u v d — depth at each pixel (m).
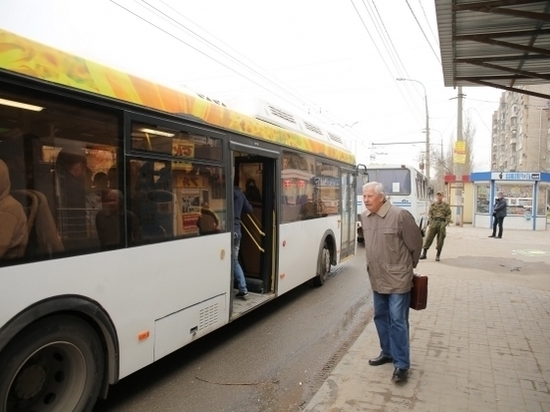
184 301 4.33
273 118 6.71
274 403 3.88
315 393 3.99
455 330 5.56
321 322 6.30
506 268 10.54
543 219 22.42
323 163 8.46
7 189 2.77
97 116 3.40
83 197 3.26
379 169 16.27
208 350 5.17
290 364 4.75
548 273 9.87
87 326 3.29
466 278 9.21
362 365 4.43
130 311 3.65
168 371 4.55
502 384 3.96
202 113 4.65
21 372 2.93
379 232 4.09
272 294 6.41
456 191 23.92
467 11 5.57
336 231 9.28
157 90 4.03
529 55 6.95
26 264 2.84
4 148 2.76
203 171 4.68
